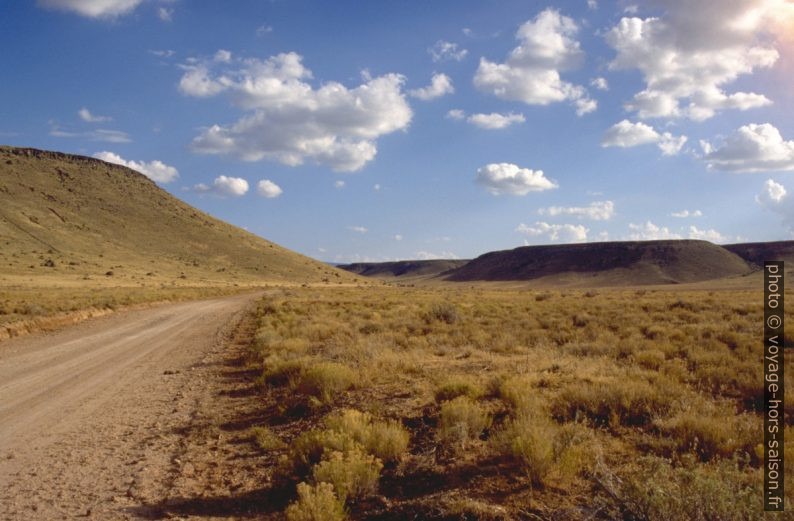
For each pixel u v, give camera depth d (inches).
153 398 457.7
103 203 6471.5
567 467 235.5
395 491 237.8
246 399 450.0
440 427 306.3
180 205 7696.9
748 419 310.5
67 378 548.4
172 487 258.2
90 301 1525.6
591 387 363.6
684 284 6501.0
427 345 679.7
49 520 222.8
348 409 356.8
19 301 1330.0
